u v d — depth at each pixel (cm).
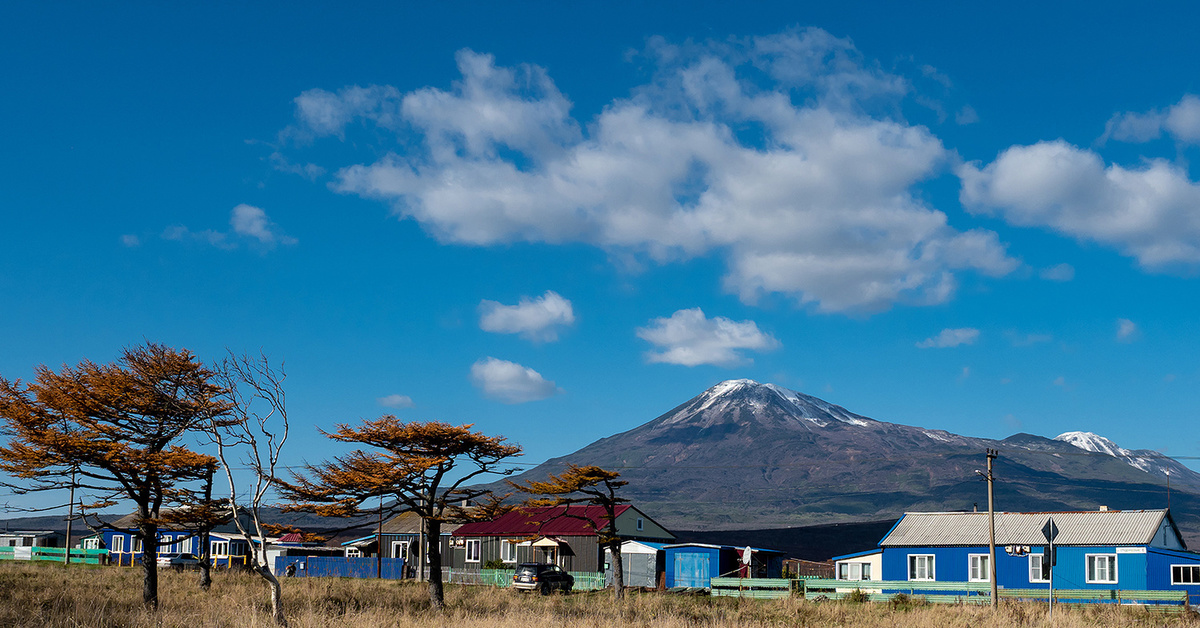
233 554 8112
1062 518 5591
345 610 2742
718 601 4275
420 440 3978
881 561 5828
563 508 7262
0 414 3180
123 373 3156
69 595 3127
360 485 3759
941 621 3039
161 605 3052
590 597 4538
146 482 3281
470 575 6769
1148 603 4412
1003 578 5366
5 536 8694
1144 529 5194
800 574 7031
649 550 6475
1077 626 2905
